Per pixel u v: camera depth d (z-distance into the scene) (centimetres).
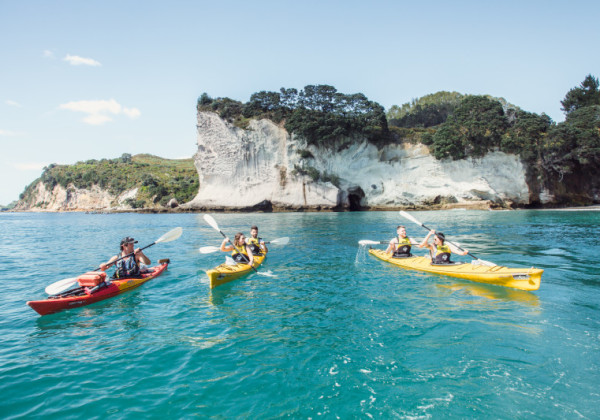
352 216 3566
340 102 4881
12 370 489
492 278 878
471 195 4331
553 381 448
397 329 613
